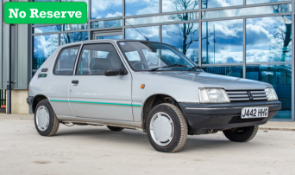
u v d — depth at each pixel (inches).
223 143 239.8
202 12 445.7
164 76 205.8
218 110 186.4
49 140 256.1
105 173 153.8
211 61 441.1
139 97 209.2
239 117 199.8
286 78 405.7
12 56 565.3
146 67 221.0
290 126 342.3
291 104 401.4
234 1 430.9
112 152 205.6
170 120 197.2
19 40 562.9
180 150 210.7
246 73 423.8
